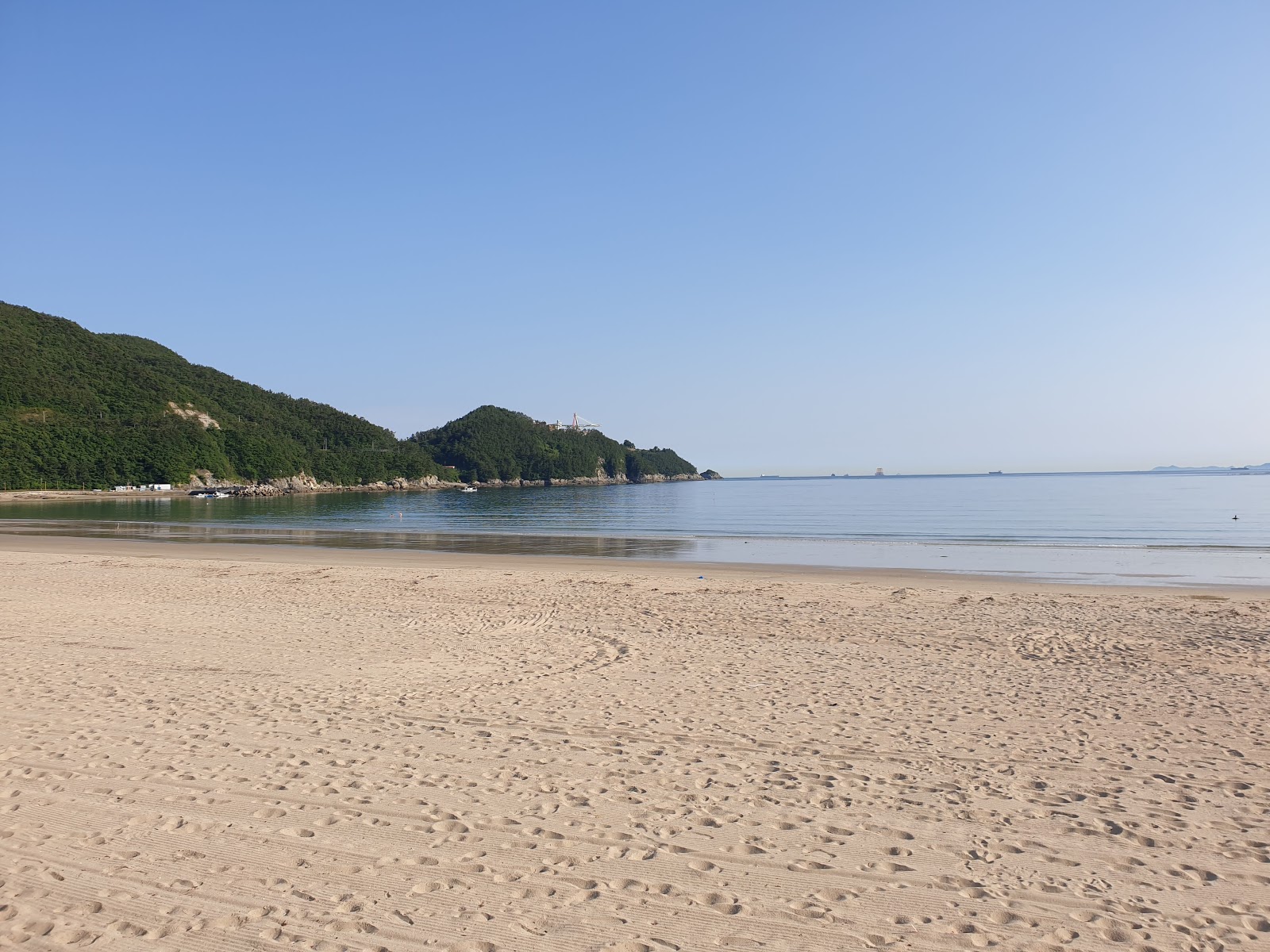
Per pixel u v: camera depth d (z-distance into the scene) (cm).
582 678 899
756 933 371
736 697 812
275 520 5606
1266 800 536
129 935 365
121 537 3694
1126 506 6222
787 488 17338
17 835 468
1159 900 404
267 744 646
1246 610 1440
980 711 760
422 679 888
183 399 13800
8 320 12962
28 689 821
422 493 14762
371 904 393
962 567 2362
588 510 7175
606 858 447
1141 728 704
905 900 402
